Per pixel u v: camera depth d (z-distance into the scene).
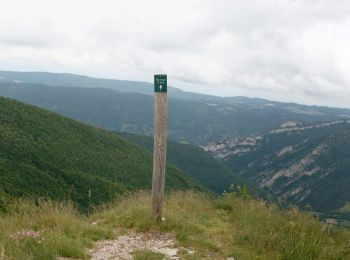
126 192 11.54
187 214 8.71
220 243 6.97
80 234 6.75
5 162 69.50
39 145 100.06
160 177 7.58
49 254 5.29
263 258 6.16
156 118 7.49
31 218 7.23
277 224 7.92
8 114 109.75
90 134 128.38
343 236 7.64
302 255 6.32
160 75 7.29
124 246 6.51
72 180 79.19
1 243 5.49
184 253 6.21
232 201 10.01
